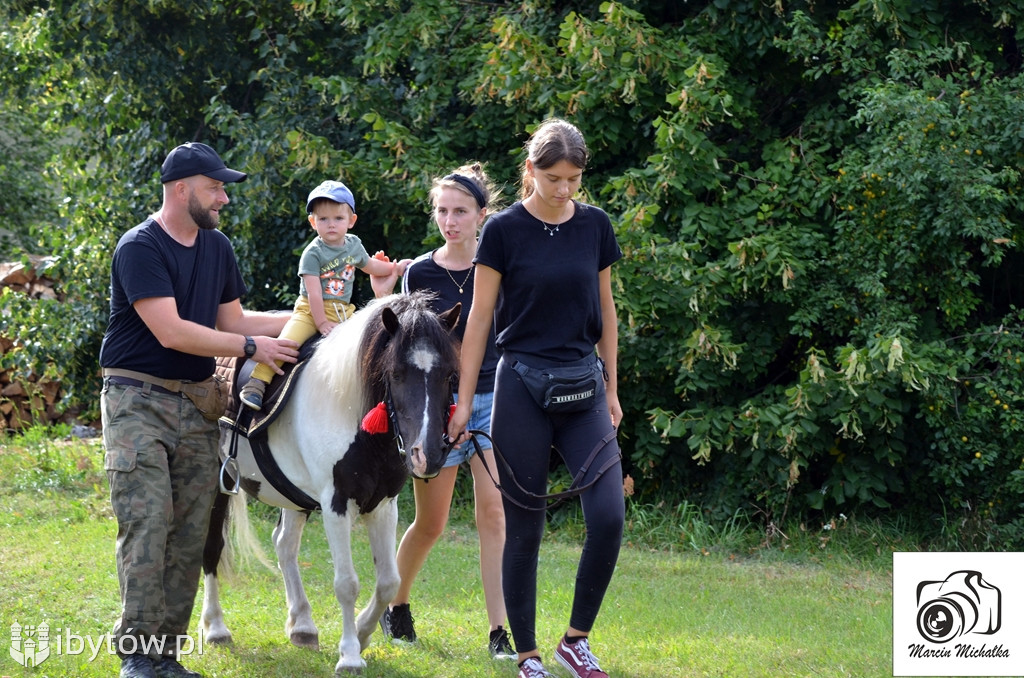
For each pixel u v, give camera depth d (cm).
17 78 1400
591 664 441
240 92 1303
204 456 473
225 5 1248
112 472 444
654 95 1006
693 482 1031
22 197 2025
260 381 497
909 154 866
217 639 541
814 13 1002
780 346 998
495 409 435
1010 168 877
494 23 998
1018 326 923
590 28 966
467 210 527
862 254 927
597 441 430
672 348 943
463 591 712
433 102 1055
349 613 482
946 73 977
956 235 902
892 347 828
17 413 1361
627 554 896
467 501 1049
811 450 910
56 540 814
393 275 568
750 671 506
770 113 1070
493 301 435
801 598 738
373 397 451
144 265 448
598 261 441
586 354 436
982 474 925
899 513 973
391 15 1121
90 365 1285
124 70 1233
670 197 967
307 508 526
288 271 1133
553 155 405
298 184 1097
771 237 911
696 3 1070
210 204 463
